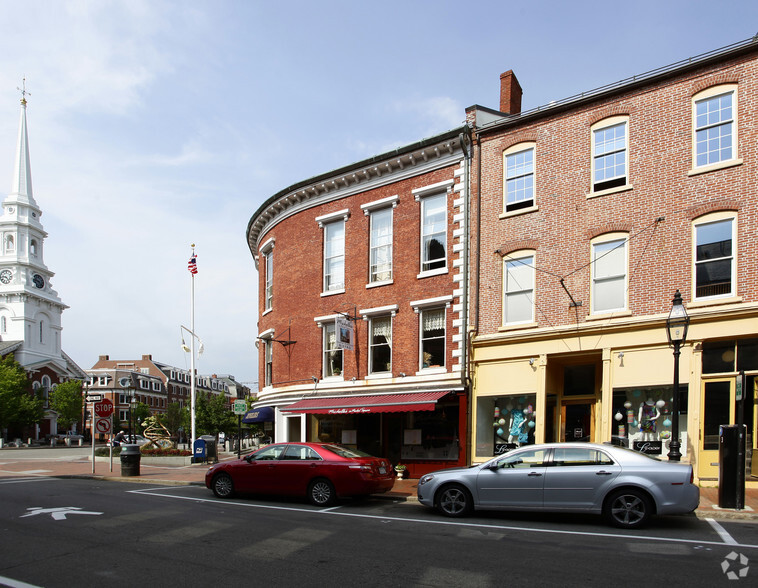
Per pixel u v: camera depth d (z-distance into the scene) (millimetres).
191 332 34281
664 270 16047
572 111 18219
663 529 10555
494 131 19719
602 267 17125
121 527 11078
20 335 89188
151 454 29562
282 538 10008
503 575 7656
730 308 14773
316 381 22797
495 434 18516
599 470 11016
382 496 15438
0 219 94062
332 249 23516
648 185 16594
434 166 20734
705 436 15062
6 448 61562
